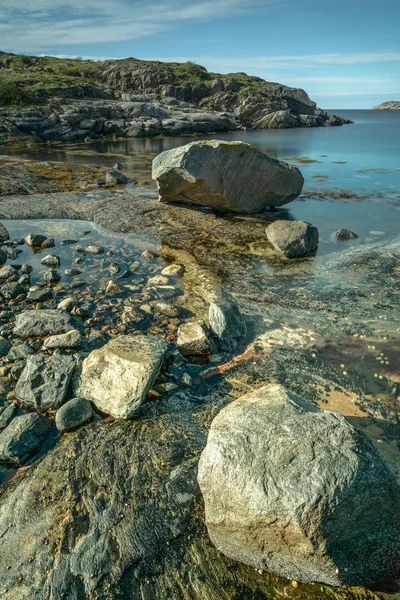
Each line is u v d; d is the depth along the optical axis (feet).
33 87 158.10
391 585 9.39
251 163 37.76
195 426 14.10
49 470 12.32
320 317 21.47
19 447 13.12
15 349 18.28
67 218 39.58
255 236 34.47
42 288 24.53
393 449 13.26
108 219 38.37
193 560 9.87
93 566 9.69
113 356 15.98
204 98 214.90
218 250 31.45
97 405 15.06
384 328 20.30
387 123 263.29
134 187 51.62
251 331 20.29
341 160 78.33
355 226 37.06
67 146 110.01
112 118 150.82
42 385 15.70
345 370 17.30
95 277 26.53
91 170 63.10
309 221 38.86
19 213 40.04
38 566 9.70
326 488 8.81
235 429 10.53
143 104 160.25
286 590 9.28
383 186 53.83
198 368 17.53
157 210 40.75
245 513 9.20
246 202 39.55
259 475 9.37
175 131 154.20
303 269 27.76
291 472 9.22
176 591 9.29
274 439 9.97
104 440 13.46
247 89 225.97
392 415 14.80
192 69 239.09
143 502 11.18
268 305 22.82
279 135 150.71
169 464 12.41
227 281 25.99
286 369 17.42
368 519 9.06
